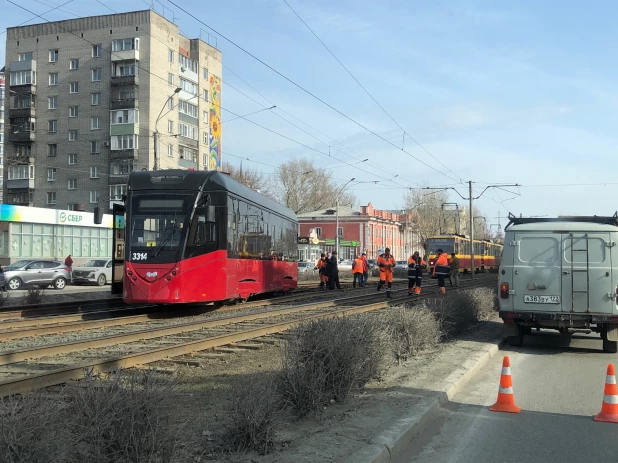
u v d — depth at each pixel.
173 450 4.34
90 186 60.53
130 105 58.41
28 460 3.56
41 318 14.96
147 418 4.24
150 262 15.39
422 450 5.69
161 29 60.12
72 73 61.41
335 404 6.81
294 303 21.41
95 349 10.37
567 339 13.55
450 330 12.71
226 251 16.61
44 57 62.47
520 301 11.66
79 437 3.95
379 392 7.49
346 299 21.33
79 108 61.09
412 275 23.61
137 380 4.69
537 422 6.70
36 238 41.34
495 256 72.00
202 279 15.73
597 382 8.90
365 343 7.74
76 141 61.22
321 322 7.39
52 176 62.19
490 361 10.67
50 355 9.71
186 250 15.47
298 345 6.77
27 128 62.53
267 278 21.33
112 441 4.12
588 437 6.15
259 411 5.09
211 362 9.26
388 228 98.50
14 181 62.81
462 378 8.52
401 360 9.75
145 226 15.70
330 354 6.72
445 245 50.03
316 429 5.80
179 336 12.12
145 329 13.13
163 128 60.03
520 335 12.22
